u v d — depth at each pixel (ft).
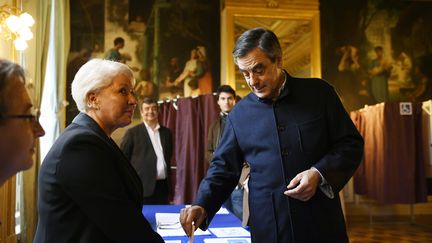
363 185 24.07
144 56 25.23
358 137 5.41
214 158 6.04
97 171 4.21
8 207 13.35
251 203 5.58
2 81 3.12
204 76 25.77
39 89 15.70
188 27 25.85
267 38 5.10
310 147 5.30
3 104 3.12
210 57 25.94
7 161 3.23
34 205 15.17
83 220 4.25
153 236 4.47
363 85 27.09
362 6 27.40
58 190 4.21
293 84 5.65
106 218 4.16
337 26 27.12
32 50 15.56
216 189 5.75
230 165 5.90
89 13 24.67
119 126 5.05
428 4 27.58
